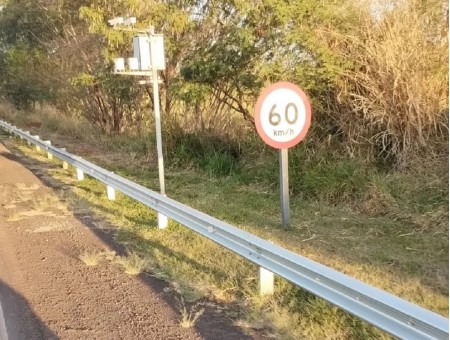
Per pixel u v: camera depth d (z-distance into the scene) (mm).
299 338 4098
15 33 25828
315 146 9492
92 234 7293
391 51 8469
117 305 4902
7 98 34188
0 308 4953
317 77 9375
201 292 5070
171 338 4215
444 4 8359
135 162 13852
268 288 4883
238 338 4156
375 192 7582
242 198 9172
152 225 7551
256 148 11164
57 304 4988
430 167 7785
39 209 8891
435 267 5379
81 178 11797
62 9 19906
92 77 17828
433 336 2980
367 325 4176
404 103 8336
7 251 6703
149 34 8906
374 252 5949
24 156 17000
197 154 12570
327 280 3859
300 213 7844
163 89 14758
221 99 12125
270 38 10273
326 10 9445
